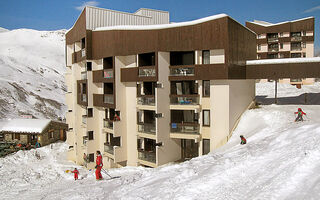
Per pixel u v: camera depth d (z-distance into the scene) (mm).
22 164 28562
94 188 13797
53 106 68188
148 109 21312
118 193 11539
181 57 22016
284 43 55656
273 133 16734
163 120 20812
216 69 19109
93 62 25406
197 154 21938
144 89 22219
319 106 24625
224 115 19422
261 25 56875
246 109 23938
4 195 17766
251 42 25234
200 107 20438
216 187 9008
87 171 25047
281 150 11195
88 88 25672
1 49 156250
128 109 23359
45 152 34500
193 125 20578
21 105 61625
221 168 11070
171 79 20938
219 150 17875
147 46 21141
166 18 30797
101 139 26359
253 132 18984
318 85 48344
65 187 17812
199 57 20281
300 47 55312
